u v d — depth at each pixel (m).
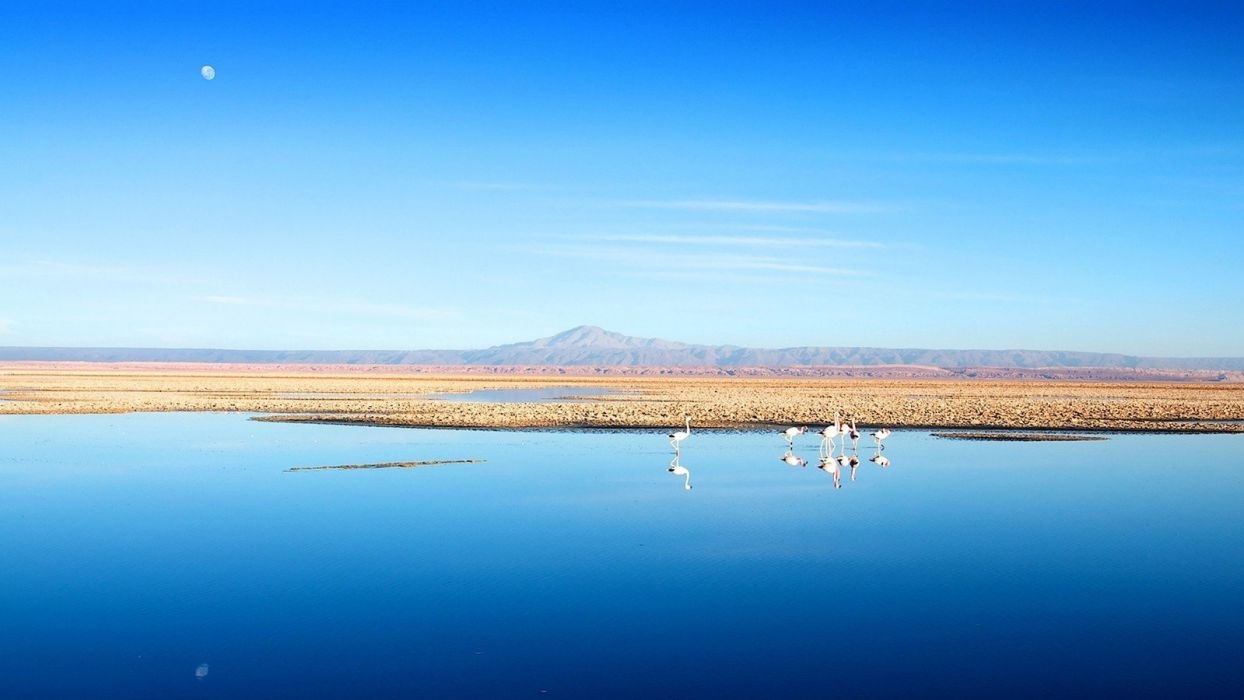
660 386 114.62
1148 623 13.85
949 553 17.95
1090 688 11.50
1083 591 15.45
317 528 20.22
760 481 26.86
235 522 20.86
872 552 18.03
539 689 11.48
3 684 11.62
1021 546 18.58
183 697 11.25
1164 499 23.92
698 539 19.14
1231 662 12.34
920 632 13.44
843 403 65.19
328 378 132.50
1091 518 21.30
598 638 13.21
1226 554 17.92
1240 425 47.22
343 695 11.30
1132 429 44.22
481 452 34.03
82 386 89.62
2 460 31.48
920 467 30.14
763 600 14.91
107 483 26.41
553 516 21.55
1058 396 81.31
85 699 11.19
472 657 12.52
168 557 17.69
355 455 33.06
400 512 22.02
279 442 37.47
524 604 14.71
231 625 13.78
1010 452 34.72
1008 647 12.89
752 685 11.58
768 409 56.44
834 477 26.91
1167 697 11.24
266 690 11.46
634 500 23.64
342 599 14.99
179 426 44.56
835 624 13.80
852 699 11.16
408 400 66.94
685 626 13.70
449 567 16.94
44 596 15.22
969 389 104.62
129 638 13.25
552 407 55.50
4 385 90.75
